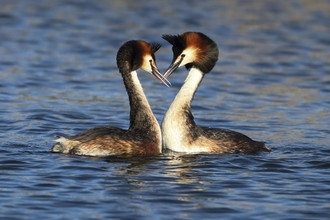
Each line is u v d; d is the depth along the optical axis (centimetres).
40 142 1602
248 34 3170
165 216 1188
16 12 3406
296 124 1877
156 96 2164
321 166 1462
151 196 1269
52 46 2855
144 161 1462
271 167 1448
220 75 2489
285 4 3759
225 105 2086
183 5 3684
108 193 1277
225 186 1330
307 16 3525
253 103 2127
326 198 1280
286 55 2836
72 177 1351
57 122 1822
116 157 1465
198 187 1320
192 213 1205
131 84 1540
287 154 1555
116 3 3703
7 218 1168
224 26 3284
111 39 3006
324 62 2739
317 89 2334
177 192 1293
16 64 2538
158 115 1930
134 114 1533
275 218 1191
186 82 1576
